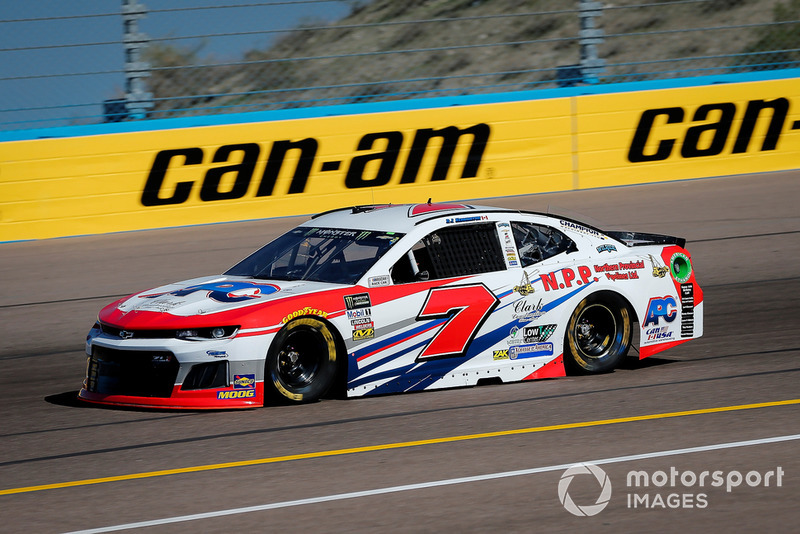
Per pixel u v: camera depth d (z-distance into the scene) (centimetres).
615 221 5112
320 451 2094
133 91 5534
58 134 5088
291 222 5197
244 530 1625
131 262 4612
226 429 2284
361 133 5334
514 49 6744
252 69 5941
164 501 1789
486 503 1736
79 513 1738
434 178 5459
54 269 4544
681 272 3031
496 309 2712
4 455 2166
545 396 2588
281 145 5241
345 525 1639
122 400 2472
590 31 6212
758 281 4241
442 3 6862
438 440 2164
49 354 3428
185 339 2389
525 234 2856
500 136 5550
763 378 2745
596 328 2909
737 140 6016
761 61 6906
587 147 5719
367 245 2706
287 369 2500
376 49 6456
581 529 1605
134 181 5075
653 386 2689
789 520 1634
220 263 4528
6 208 4909
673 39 6975
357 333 2531
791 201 5484
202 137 5144
